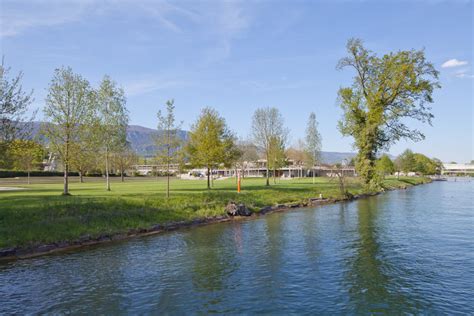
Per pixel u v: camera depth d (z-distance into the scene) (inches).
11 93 1042.1
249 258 793.6
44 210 1057.5
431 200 2188.7
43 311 510.0
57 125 1514.5
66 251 884.6
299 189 2340.1
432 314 494.3
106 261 783.1
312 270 697.0
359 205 1920.5
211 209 1472.7
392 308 513.7
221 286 609.6
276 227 1215.6
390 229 1138.7
